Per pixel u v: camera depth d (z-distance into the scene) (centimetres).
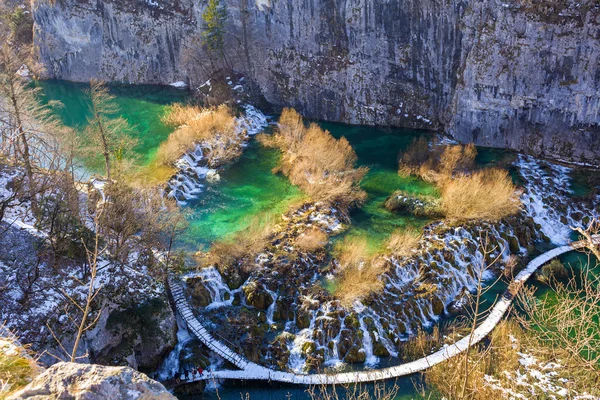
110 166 5534
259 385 3688
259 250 4612
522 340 3800
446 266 4584
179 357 3831
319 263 4578
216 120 6638
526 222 5088
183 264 4391
